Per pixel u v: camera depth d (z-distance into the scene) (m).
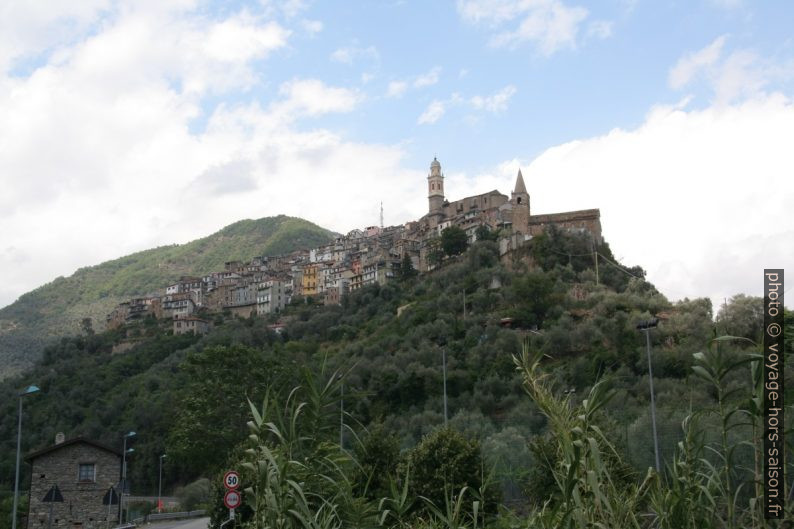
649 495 10.35
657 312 89.81
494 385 73.75
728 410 10.24
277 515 9.79
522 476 31.70
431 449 26.92
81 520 43.84
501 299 102.12
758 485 9.20
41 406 100.31
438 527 13.23
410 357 86.31
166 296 190.12
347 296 141.50
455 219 159.38
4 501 51.41
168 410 83.88
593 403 9.71
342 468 11.32
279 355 60.75
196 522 50.03
